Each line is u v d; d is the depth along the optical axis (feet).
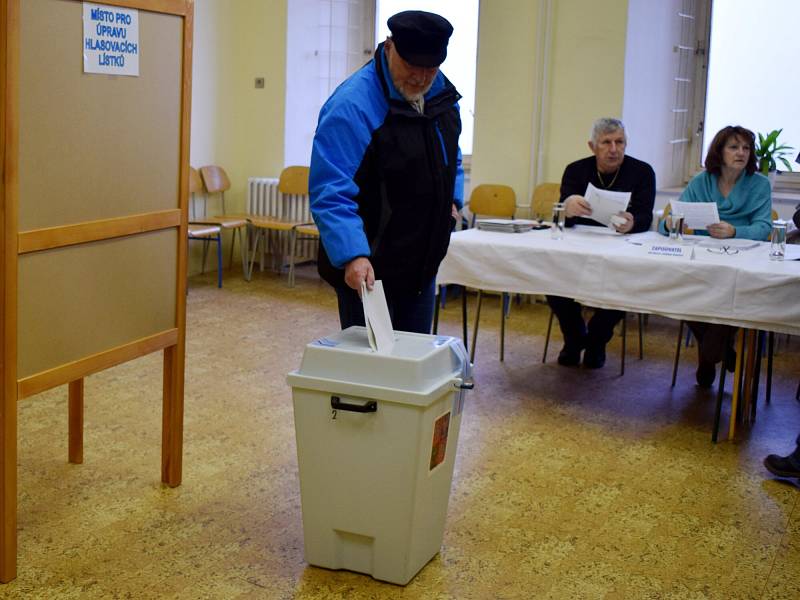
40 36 7.03
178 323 9.02
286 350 14.94
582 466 10.27
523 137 19.48
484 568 7.83
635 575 7.79
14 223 6.91
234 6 22.16
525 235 12.76
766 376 13.99
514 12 19.15
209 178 21.79
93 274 7.86
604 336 14.06
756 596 7.50
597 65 18.35
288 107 22.02
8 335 7.00
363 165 7.72
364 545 7.55
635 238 12.63
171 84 8.55
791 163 18.58
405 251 8.11
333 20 22.56
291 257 20.49
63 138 7.36
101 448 10.30
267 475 9.69
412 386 6.89
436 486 7.59
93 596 7.18
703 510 9.16
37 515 8.55
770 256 10.88
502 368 14.26
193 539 8.18
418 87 7.75
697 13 19.71
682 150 20.27
